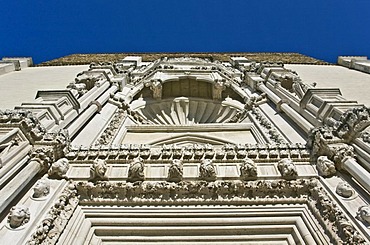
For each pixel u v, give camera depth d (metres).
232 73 15.86
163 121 13.97
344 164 5.51
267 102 11.55
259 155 6.15
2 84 14.45
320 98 8.15
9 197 4.57
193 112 14.49
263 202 5.35
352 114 5.96
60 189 5.30
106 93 11.79
